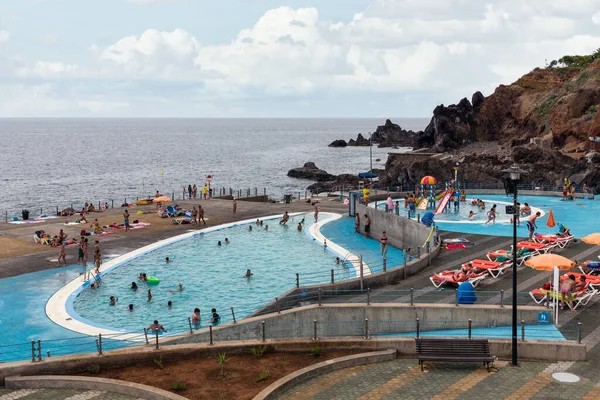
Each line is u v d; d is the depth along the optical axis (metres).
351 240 44.66
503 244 37.00
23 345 24.05
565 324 22.81
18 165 162.75
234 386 18.38
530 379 18.73
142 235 45.34
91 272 34.91
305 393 18.11
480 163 88.56
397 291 27.92
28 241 42.62
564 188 57.38
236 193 107.31
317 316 24.77
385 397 17.72
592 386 18.12
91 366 19.77
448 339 19.98
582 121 97.88
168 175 138.75
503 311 23.33
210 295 31.27
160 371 19.66
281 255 39.88
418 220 41.94
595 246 35.50
